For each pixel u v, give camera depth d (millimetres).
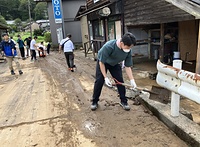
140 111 3549
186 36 7730
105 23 10766
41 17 80000
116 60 3330
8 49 8383
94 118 3389
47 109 3979
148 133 2797
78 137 2816
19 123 3393
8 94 5457
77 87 5602
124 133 2840
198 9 4738
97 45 12930
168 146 2473
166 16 5914
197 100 2324
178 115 2943
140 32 9086
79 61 11703
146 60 9539
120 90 3650
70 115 3588
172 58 8008
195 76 2303
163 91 3197
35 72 8852
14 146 2697
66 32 21406
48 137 2867
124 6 8305
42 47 15703
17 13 83688
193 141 2396
